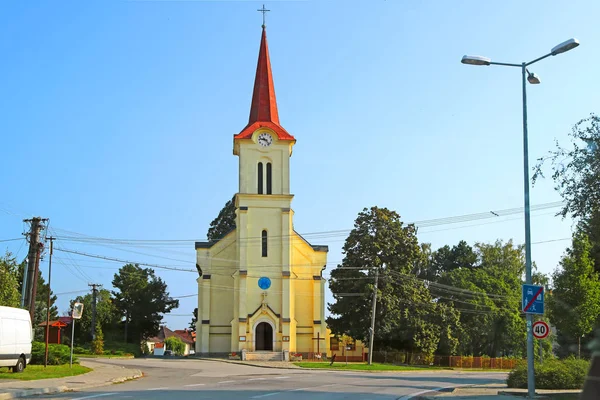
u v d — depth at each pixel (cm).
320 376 3944
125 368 4212
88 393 2327
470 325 7694
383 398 2380
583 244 4478
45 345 3891
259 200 6738
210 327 6838
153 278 9231
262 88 7119
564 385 3091
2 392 2127
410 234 6794
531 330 2473
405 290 6588
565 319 4534
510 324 7581
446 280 8225
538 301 2470
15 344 3259
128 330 9062
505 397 2500
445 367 6712
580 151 2362
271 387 2848
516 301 7819
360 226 6762
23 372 3253
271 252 6662
